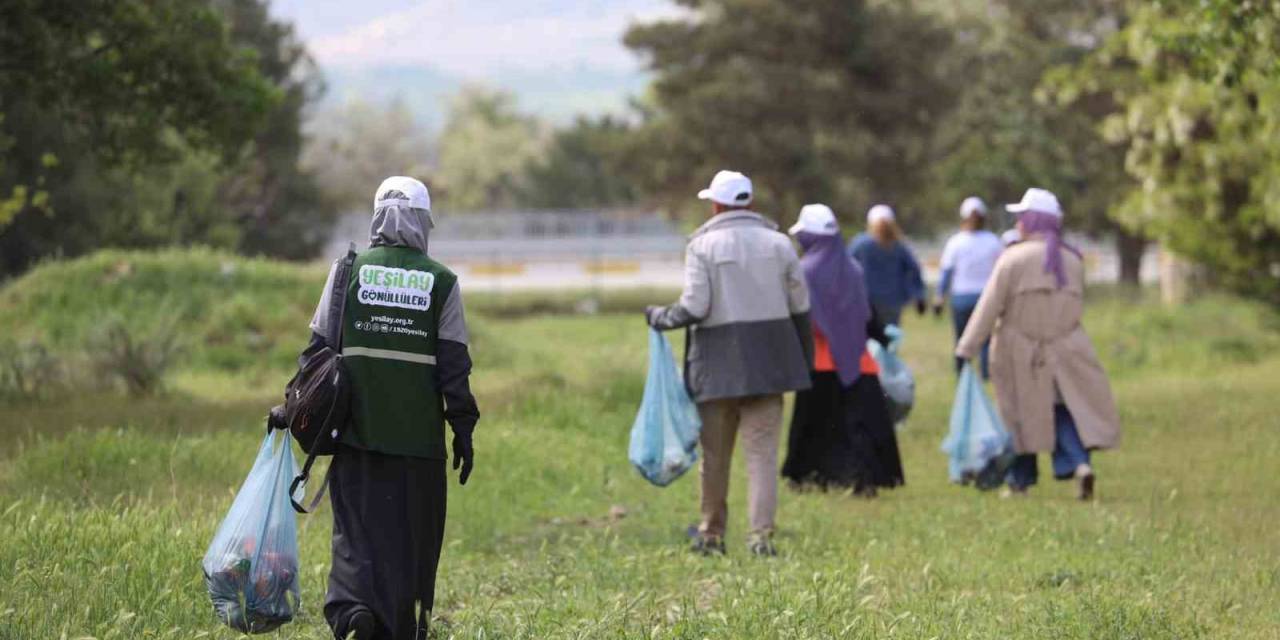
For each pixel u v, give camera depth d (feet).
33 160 314.96
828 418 117.50
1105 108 473.67
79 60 167.12
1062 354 115.24
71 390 179.01
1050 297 115.44
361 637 56.85
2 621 59.06
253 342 248.73
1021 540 93.30
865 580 71.82
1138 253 495.00
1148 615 68.64
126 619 59.77
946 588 79.51
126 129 179.01
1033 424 115.44
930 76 508.94
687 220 602.44
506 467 121.49
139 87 174.60
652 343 95.50
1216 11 139.74
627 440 148.46
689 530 98.48
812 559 87.35
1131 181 473.26
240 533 59.93
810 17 508.12
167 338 196.75
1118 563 84.94
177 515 86.17
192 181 437.99
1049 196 117.91
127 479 102.94
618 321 389.39
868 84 517.55
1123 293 390.01
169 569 71.20
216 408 164.76
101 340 194.18
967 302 162.50
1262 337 277.44
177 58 170.71
